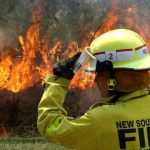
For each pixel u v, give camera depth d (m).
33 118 19.36
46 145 14.07
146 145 4.39
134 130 4.39
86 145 4.43
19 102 19.56
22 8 20.31
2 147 14.00
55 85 4.63
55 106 4.57
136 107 4.46
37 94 19.80
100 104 4.58
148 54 4.63
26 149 13.80
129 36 4.58
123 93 4.54
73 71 4.69
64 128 4.45
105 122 4.39
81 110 20.14
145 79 4.52
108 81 4.53
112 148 4.40
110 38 4.57
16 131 18.86
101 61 4.55
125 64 4.50
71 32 20.89
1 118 19.19
